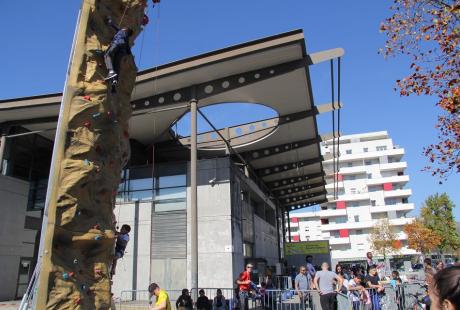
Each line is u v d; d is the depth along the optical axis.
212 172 24.20
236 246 24.02
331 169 94.06
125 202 25.12
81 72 5.68
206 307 15.01
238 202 25.81
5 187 21.59
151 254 23.73
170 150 30.61
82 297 4.93
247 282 14.79
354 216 88.81
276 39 18.78
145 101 22.03
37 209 25.89
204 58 19.48
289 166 37.69
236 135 30.70
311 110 26.73
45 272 4.71
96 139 5.56
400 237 81.06
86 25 5.89
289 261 42.47
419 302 13.61
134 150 29.02
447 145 12.29
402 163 89.94
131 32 6.18
